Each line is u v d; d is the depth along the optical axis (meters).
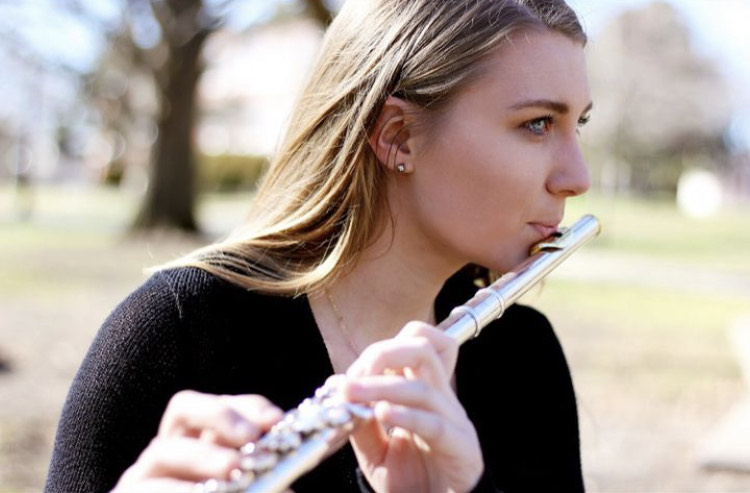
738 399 6.52
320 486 1.37
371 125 1.52
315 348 1.46
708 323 10.14
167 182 17.73
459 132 1.46
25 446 4.54
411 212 1.54
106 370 1.37
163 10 17.11
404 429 1.19
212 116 33.22
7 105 25.34
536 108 1.44
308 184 1.60
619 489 4.64
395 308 1.59
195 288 1.43
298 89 1.73
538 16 1.45
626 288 13.19
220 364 1.41
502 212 1.47
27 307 8.78
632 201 40.06
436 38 1.47
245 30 17.55
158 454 1.02
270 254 1.59
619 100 23.86
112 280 10.92
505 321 1.70
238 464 1.01
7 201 28.77
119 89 23.16
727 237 25.03
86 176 41.47
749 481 4.82
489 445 1.62
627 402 6.34
